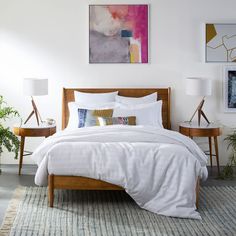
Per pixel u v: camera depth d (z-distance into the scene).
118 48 6.75
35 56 6.74
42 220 4.42
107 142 5.13
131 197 5.19
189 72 6.80
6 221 4.38
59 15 6.70
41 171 4.85
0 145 6.17
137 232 4.12
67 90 6.74
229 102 6.80
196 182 4.74
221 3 6.71
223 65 6.77
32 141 6.82
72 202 5.01
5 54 6.72
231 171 6.27
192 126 6.41
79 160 4.76
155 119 6.33
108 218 4.49
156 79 6.80
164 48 6.77
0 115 6.30
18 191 5.41
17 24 6.69
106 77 6.79
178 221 4.42
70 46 6.74
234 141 6.65
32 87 6.32
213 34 6.72
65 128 6.63
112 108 6.25
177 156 4.70
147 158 4.73
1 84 6.76
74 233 4.09
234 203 5.00
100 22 6.71
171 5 6.71
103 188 4.79
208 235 4.05
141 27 6.73
